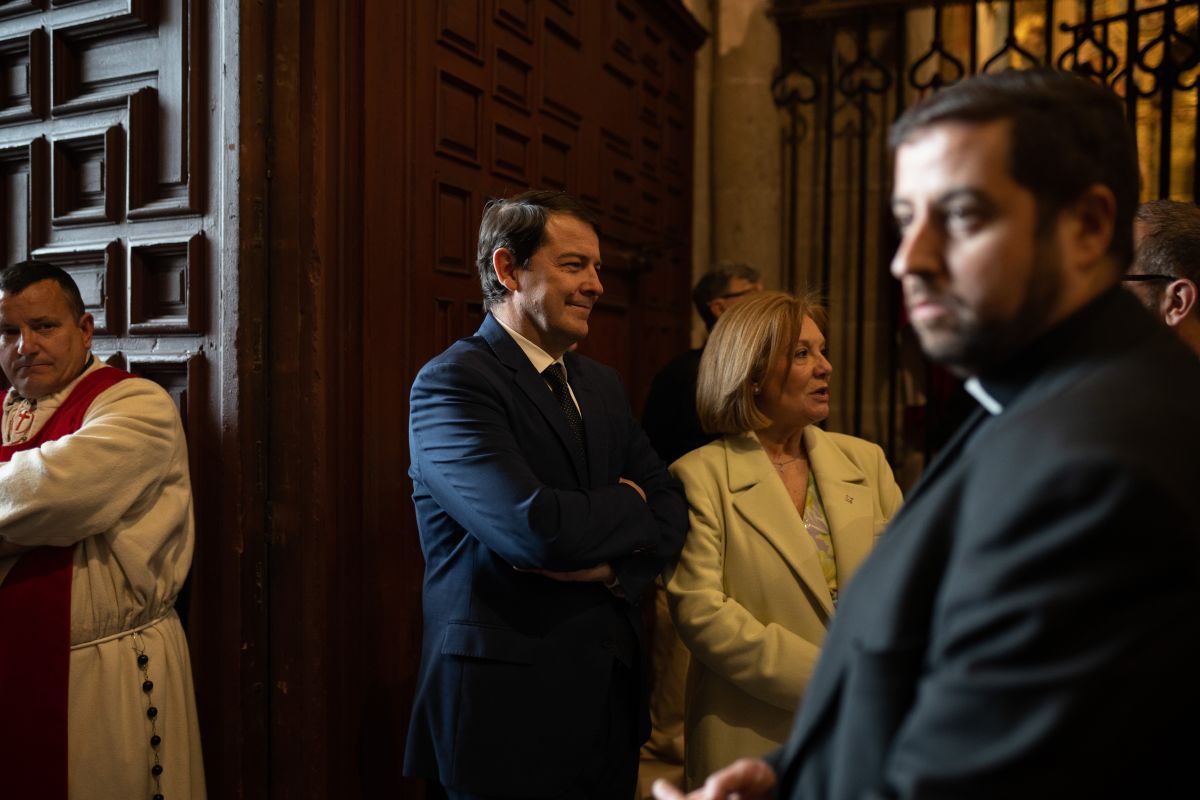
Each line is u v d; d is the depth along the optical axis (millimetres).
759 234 5109
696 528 2002
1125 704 597
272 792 2211
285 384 2205
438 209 2607
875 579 818
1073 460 639
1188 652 602
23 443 2102
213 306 2227
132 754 2049
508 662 1846
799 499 2059
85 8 2400
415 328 2502
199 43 2238
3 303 2094
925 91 4617
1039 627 619
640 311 4188
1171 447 646
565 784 1832
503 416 1912
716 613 1856
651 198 4395
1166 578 610
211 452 2230
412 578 2494
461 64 2717
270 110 2205
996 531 665
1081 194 748
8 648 1980
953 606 678
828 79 4809
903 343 4949
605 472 2057
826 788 808
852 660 798
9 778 1956
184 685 2180
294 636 2189
